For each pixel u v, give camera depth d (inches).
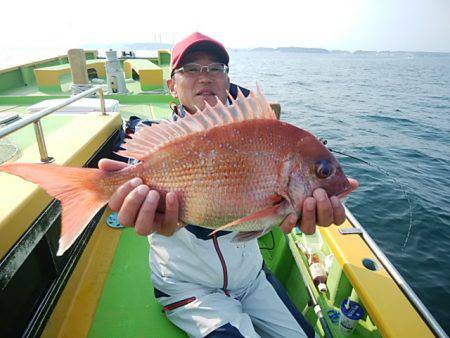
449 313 219.3
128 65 431.5
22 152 113.0
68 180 68.7
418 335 71.9
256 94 74.2
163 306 97.5
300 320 95.4
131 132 125.8
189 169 71.4
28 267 82.7
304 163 72.6
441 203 359.6
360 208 344.2
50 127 156.3
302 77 2284.7
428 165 487.5
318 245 135.0
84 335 93.6
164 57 524.4
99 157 133.0
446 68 5098.4
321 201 68.7
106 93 299.3
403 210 342.3
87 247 121.3
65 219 67.5
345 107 996.6
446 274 255.1
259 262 100.8
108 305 103.8
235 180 71.2
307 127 691.4
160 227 74.0
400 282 87.0
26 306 81.5
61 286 98.0
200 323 83.0
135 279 114.4
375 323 77.7
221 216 72.4
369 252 100.1
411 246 287.0
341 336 102.1
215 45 106.2
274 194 71.8
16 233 70.1
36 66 407.8
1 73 346.9
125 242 131.7
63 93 327.6
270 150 71.6
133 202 67.0
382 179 418.3
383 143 594.2
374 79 2415.1
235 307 87.2
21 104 283.6
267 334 93.5
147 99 295.7
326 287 117.3
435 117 886.4
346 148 553.0
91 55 518.0
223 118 72.1
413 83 2166.6
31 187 80.1
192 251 88.0
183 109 113.3
